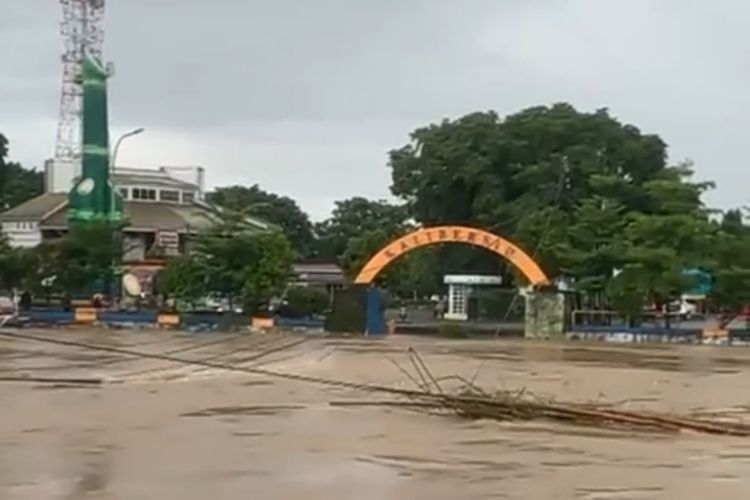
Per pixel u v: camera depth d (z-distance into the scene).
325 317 69.81
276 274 74.50
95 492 13.95
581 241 73.00
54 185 113.25
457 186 94.12
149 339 54.19
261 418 22.55
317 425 21.52
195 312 73.31
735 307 70.50
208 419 22.28
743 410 26.23
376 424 21.80
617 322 71.50
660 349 55.19
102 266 77.44
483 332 67.81
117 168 112.50
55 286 76.44
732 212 80.75
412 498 13.89
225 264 74.06
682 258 68.31
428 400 25.14
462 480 15.35
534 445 19.17
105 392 27.45
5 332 58.91
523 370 37.28
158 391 27.89
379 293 66.56
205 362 36.28
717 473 16.44
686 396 29.41
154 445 18.34
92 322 69.50
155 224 103.31
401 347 50.31
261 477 15.29
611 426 22.05
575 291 71.50
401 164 96.62
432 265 95.56
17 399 25.45
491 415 22.97
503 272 90.88
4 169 127.12
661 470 16.64
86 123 82.69
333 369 36.34
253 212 96.88
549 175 89.94
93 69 83.06
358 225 124.38
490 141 92.94
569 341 61.81
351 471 15.95
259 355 43.19
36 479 14.81
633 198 80.12
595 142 92.69
